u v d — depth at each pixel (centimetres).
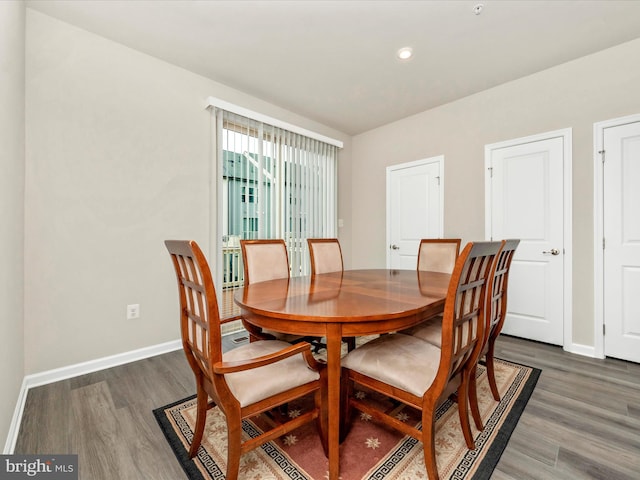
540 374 209
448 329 106
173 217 259
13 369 155
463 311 117
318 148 388
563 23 209
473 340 134
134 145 238
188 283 116
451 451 132
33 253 193
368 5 193
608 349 238
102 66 222
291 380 117
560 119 261
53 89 202
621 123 232
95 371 215
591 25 211
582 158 250
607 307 239
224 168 291
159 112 251
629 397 178
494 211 303
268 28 214
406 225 383
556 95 263
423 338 163
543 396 179
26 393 183
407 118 378
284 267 234
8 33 144
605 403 172
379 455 131
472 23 210
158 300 249
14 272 161
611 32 219
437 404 109
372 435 145
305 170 370
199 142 275
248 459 128
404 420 158
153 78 248
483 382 198
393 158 396
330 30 217
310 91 309
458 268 105
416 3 191
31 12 194
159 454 131
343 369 138
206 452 132
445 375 106
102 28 213
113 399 176
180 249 111
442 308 148
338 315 114
